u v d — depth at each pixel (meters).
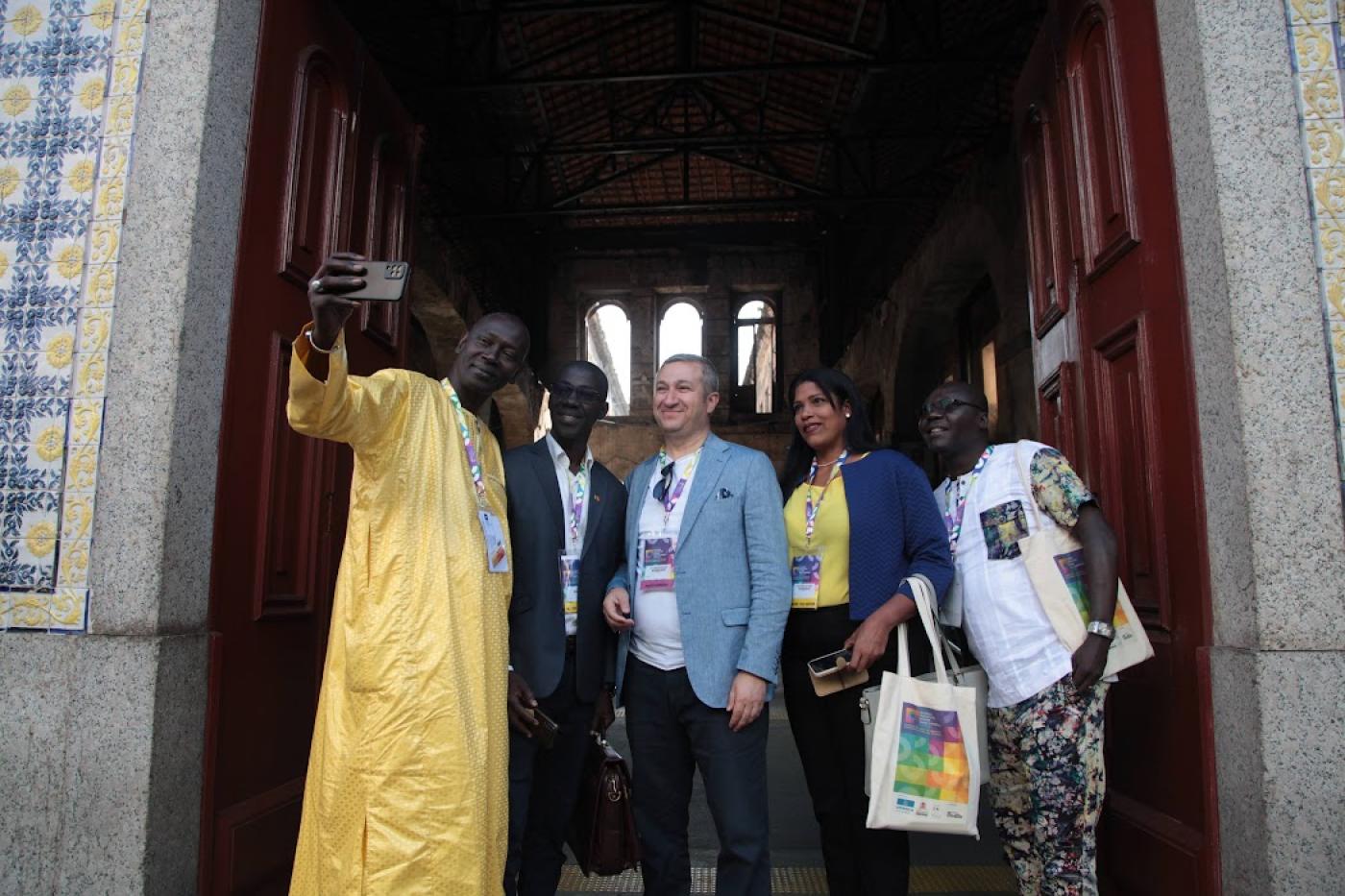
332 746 2.08
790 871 3.80
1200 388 2.46
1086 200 3.23
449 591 2.17
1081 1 3.21
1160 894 2.63
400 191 4.24
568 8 9.29
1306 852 2.12
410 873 1.99
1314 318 2.31
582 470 2.95
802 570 2.87
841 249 17.86
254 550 2.85
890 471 2.81
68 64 2.67
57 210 2.61
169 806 2.38
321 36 3.37
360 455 2.20
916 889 3.53
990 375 10.91
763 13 11.90
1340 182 2.36
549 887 2.77
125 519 2.43
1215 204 2.38
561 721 2.75
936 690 2.49
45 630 2.43
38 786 2.35
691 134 12.07
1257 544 2.24
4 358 2.56
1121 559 2.97
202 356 2.58
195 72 2.62
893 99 12.23
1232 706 2.29
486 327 2.54
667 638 2.71
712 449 2.83
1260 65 2.41
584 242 19.61
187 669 2.47
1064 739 2.46
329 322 1.93
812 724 2.83
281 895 2.90
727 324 19.44
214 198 2.65
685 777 2.74
